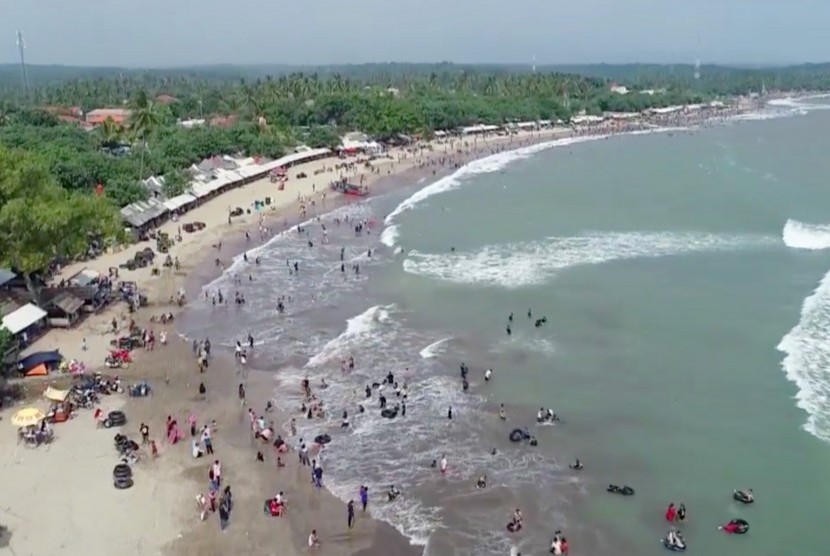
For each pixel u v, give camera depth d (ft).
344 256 287.48
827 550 121.80
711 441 154.71
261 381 184.14
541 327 214.48
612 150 614.34
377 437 158.92
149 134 431.84
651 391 176.14
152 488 138.72
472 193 411.54
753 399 171.01
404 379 184.55
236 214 352.28
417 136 643.86
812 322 211.20
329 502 137.08
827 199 391.65
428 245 301.02
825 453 149.28
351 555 122.62
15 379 177.99
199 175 404.36
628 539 125.80
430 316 224.53
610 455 150.82
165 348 201.46
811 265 267.59
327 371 189.37
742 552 121.70
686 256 281.54
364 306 233.76
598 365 190.49
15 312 198.49
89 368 186.70
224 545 123.75
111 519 128.88
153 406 169.89
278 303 235.40
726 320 216.74
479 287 249.55
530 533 127.75
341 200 392.68
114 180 327.47
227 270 270.46
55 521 127.44
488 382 182.60
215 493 137.08
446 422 164.55
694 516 131.34
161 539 124.47
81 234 214.28
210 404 171.83
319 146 545.03
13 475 140.46
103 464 145.38
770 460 147.54
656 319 219.00
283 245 303.89
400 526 130.31
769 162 536.83
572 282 253.03
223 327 217.36
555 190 420.77
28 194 208.23
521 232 320.70
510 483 142.31
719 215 350.84
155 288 249.14
